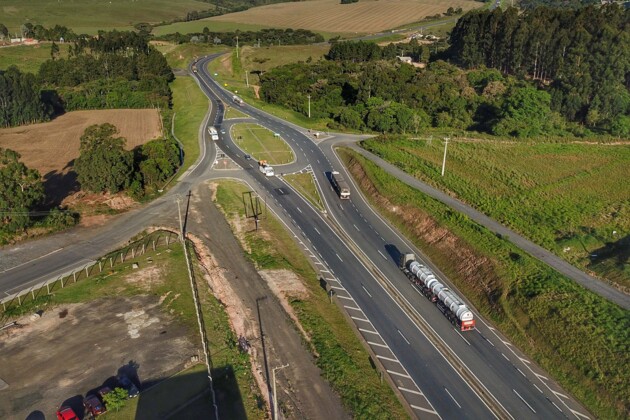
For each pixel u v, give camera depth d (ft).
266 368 181.06
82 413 159.84
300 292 226.38
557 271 234.58
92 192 313.12
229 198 317.42
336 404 167.43
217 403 165.58
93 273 235.61
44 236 268.82
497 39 627.87
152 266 241.55
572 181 346.33
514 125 437.99
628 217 294.46
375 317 217.77
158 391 169.37
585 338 189.47
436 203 298.56
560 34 557.74
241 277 235.20
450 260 256.11
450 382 184.14
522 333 204.74
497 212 295.48
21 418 157.69
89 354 184.85
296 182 348.18
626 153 399.44
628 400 166.91
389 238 283.18
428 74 559.38
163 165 340.39
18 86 464.24
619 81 501.56
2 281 228.22
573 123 480.64
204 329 199.21
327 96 531.50
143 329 198.70
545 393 180.24
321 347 192.65
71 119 489.67
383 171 351.67
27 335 194.70
